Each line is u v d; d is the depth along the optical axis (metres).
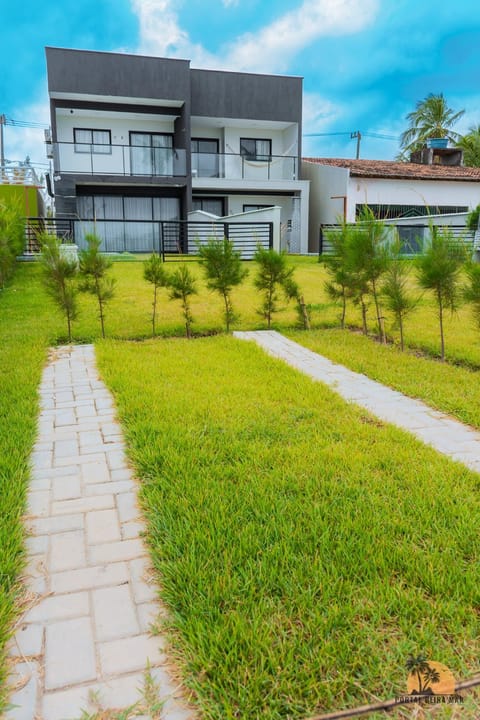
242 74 19.50
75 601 2.04
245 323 8.13
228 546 2.29
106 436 3.73
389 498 2.72
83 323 7.82
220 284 7.50
